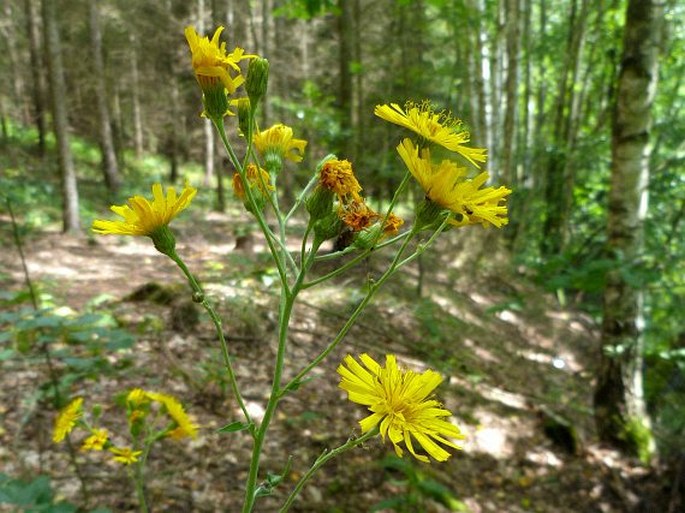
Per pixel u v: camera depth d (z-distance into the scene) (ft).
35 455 10.69
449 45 38.11
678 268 17.61
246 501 4.56
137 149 72.69
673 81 32.07
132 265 27.63
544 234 38.65
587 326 30.09
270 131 5.50
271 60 41.91
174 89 62.95
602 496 15.55
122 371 13.65
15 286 20.48
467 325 24.66
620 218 15.58
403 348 19.89
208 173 63.31
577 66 36.42
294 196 35.09
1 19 51.57
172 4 51.37
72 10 50.21
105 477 10.59
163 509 10.32
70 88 61.98
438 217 4.36
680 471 16.08
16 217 33.06
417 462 14.47
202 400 13.84
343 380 4.03
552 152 37.19
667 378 19.81
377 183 25.53
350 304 20.77
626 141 15.29
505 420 17.87
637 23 14.88
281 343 4.53
